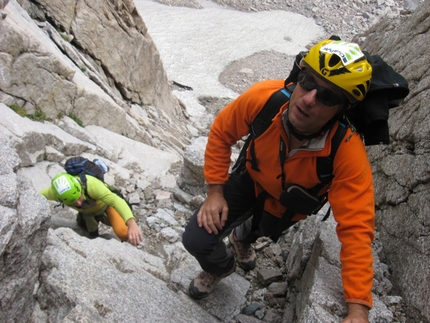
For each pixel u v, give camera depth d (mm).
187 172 5652
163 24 25734
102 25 10258
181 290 3479
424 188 3168
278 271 3898
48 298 2719
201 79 21156
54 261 2852
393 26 7363
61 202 4043
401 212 3328
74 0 9492
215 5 31297
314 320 2371
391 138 4090
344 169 2316
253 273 3975
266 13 32062
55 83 6883
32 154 5582
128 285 2971
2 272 2186
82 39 9953
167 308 2941
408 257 2990
